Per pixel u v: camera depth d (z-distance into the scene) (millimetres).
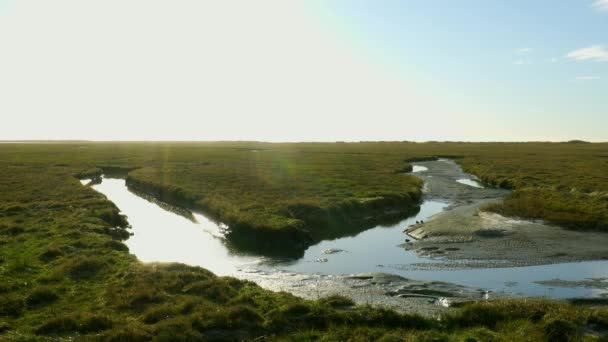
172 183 50812
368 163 84562
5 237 23625
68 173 61031
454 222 31438
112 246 22406
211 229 32000
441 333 12484
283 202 36312
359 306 14375
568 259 22172
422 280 19172
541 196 41125
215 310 13609
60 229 25672
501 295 16812
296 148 163625
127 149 147000
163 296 15031
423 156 107188
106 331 12203
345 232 31328
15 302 14180
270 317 13430
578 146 177500
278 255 24875
